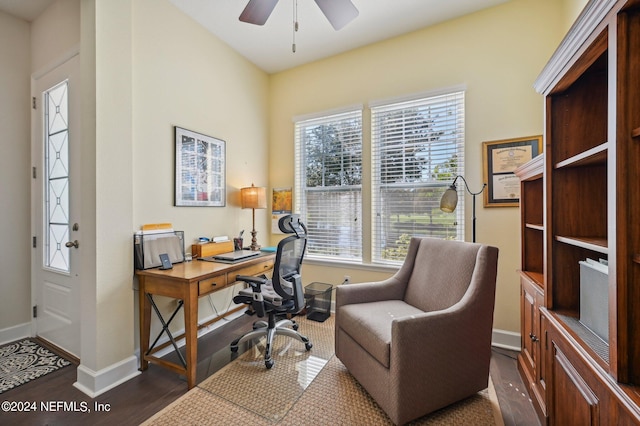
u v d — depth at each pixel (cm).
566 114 133
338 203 313
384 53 283
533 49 225
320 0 174
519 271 194
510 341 230
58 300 222
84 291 182
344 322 190
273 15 246
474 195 229
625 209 82
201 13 246
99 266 178
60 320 220
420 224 269
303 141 335
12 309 239
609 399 87
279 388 177
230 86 295
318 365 204
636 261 80
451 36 253
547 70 129
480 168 242
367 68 291
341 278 307
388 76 280
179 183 240
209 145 270
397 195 280
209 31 270
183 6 238
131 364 193
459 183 251
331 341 242
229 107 294
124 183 192
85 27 182
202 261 231
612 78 85
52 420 151
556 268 136
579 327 116
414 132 271
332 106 311
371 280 290
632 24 82
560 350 122
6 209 236
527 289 176
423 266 213
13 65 240
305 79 329
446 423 149
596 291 110
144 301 199
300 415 153
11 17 240
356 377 177
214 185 275
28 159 248
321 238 323
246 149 317
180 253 223
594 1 89
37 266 242
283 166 344
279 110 347
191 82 252
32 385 181
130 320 195
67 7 213
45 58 234
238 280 214
